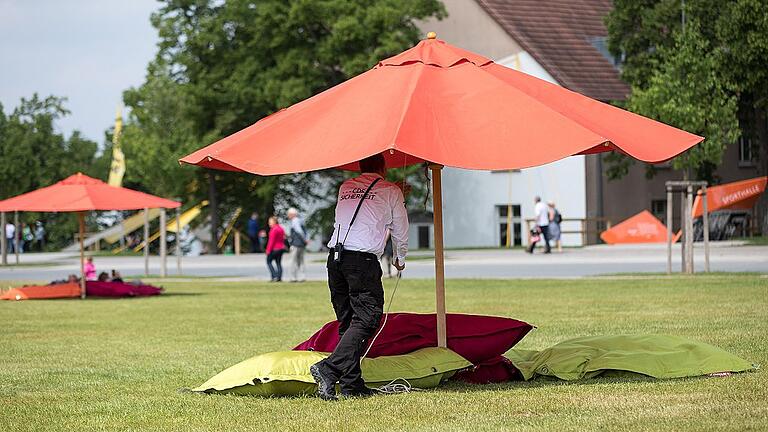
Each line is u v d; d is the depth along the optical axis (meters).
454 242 157.38
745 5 112.56
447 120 25.91
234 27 156.12
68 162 191.75
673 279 70.25
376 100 26.88
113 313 58.59
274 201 170.50
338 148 25.34
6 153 158.50
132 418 24.66
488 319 29.39
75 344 42.19
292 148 26.16
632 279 72.38
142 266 126.31
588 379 28.34
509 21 148.75
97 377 32.06
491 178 152.62
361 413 24.14
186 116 157.38
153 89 159.25
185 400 26.92
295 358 27.64
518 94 26.62
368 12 141.25
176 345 40.94
